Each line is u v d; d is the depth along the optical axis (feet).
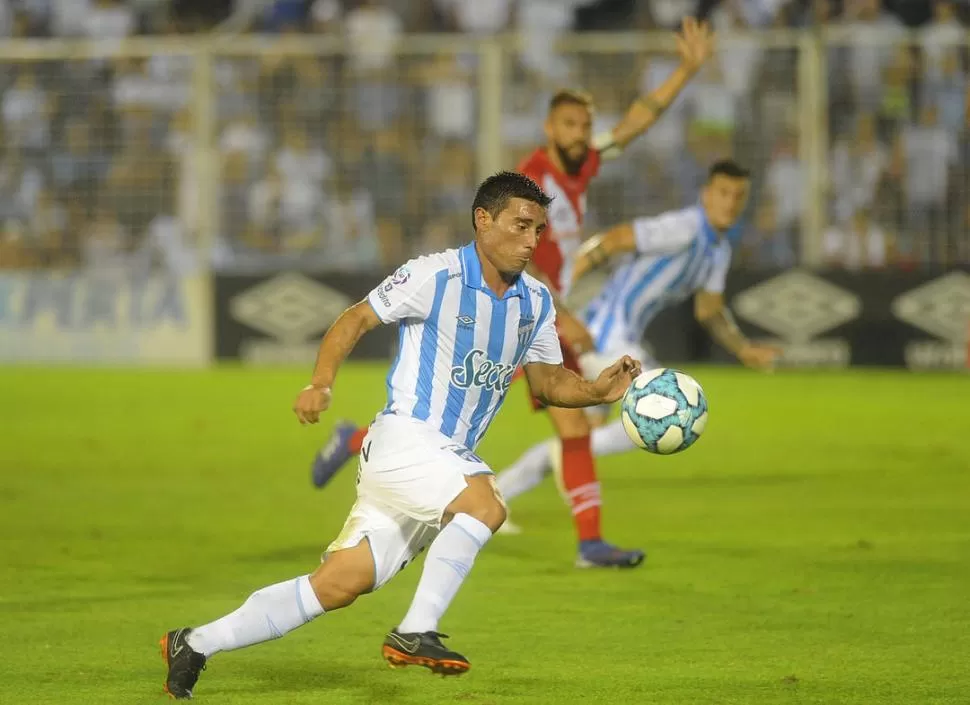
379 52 207.00
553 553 82.74
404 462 50.26
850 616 65.87
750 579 74.69
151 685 54.49
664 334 200.23
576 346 78.13
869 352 197.98
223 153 217.36
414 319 51.67
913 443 131.64
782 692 53.31
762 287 198.70
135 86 221.25
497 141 205.98
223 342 210.79
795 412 155.94
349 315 51.19
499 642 61.26
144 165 221.05
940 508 97.45
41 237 222.07
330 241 216.33
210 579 75.46
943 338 196.95
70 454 125.70
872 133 205.77
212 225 212.64
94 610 67.82
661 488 107.96
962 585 72.69
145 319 212.02
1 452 126.62
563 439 78.64
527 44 204.64
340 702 52.13
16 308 214.90
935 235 205.46
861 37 197.16
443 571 48.75
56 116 221.87
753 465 119.55
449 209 213.87
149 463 120.67
